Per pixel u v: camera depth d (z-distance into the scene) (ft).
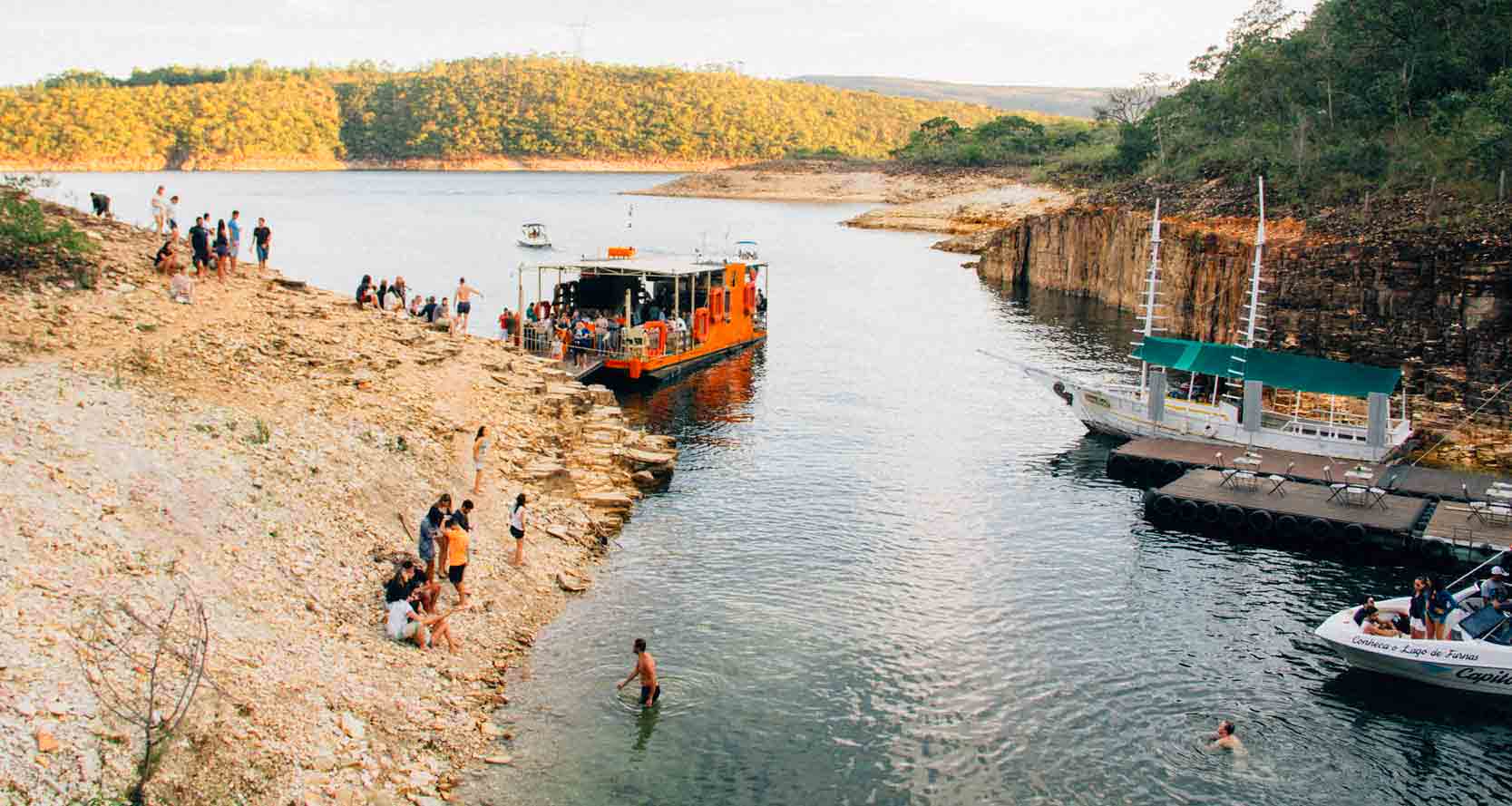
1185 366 135.64
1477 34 232.73
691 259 201.77
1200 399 165.07
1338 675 76.89
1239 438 132.36
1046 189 501.56
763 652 76.79
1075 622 84.17
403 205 628.28
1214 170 258.98
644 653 68.23
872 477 120.78
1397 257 156.35
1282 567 96.99
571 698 68.85
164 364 91.20
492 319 217.77
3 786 44.32
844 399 160.97
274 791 51.80
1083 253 292.20
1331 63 261.03
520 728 64.95
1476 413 140.97
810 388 168.35
